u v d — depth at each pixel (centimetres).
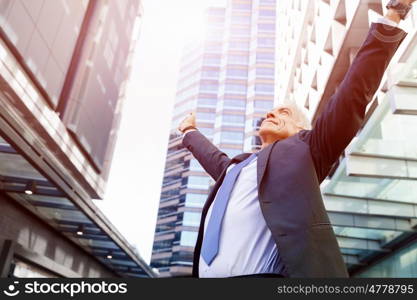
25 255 1156
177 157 6384
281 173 130
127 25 2828
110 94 2519
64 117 1844
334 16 1226
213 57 6706
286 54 2672
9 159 912
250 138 5444
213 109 6125
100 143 2358
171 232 5616
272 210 122
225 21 7000
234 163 169
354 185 923
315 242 111
